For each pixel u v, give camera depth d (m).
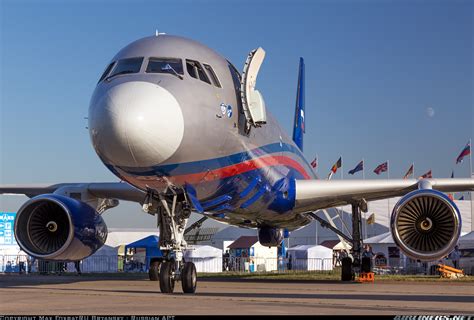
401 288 16.23
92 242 16.98
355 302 10.73
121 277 25.23
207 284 18.50
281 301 10.81
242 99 14.66
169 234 14.55
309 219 21.92
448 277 25.48
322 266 42.19
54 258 16.47
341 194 18.36
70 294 12.82
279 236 23.64
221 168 14.14
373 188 18.06
